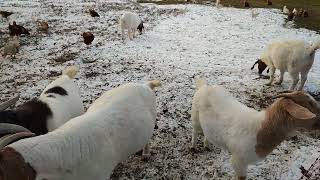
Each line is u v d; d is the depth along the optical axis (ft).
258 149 5.37
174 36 14.82
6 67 11.09
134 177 6.28
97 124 4.76
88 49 12.91
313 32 15.64
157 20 17.48
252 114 5.50
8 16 17.28
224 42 14.07
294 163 6.60
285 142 7.20
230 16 18.29
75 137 4.45
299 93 5.08
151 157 6.77
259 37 14.83
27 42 13.70
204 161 6.70
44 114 5.83
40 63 11.46
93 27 16.10
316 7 21.09
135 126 5.38
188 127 7.73
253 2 22.61
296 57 9.09
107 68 11.03
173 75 10.53
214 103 5.88
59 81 6.70
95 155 4.62
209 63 11.68
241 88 9.80
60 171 4.27
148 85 6.28
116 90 5.64
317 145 7.14
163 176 6.32
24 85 9.67
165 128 7.66
